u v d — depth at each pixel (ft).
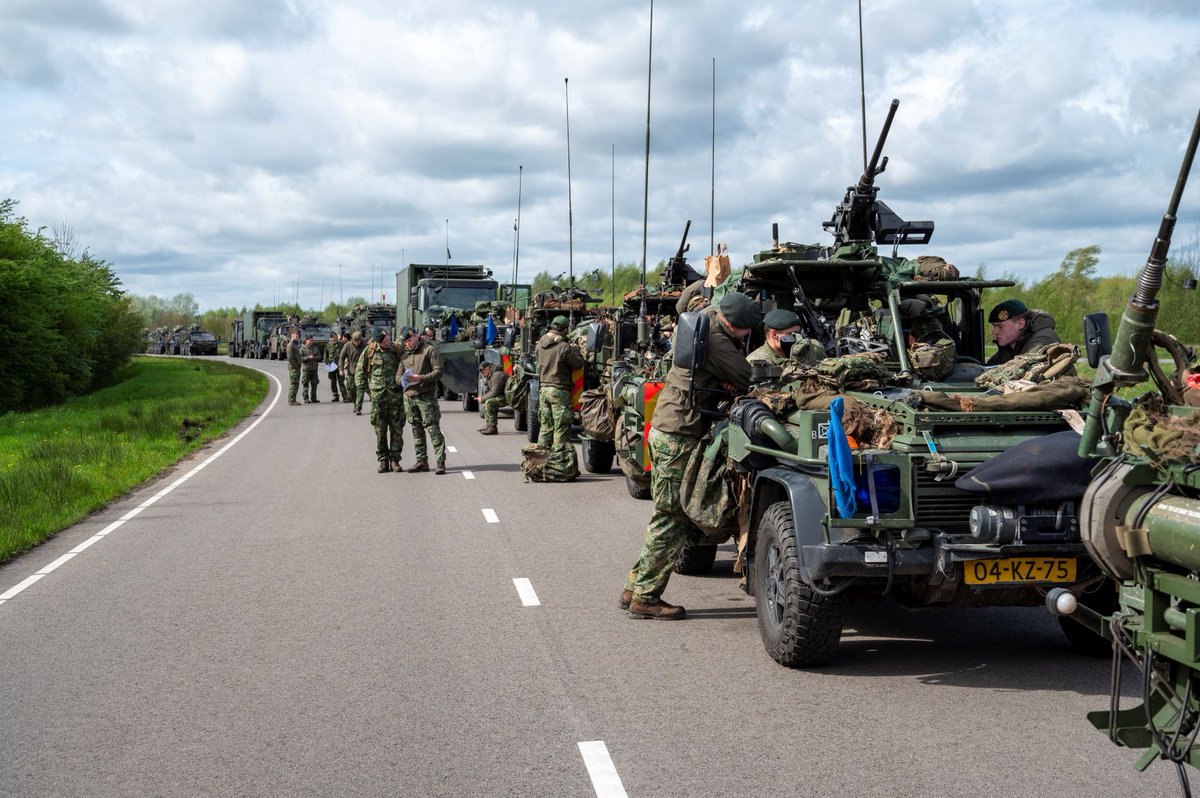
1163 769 15.94
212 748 17.25
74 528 39.81
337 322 169.17
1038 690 19.84
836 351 27.73
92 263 151.33
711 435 24.43
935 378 24.94
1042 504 18.92
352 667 21.58
